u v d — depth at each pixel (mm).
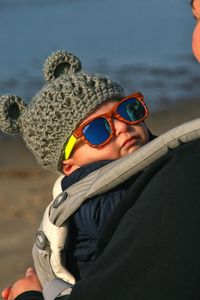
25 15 30078
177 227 2299
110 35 25391
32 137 3162
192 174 2350
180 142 2504
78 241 2859
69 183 2967
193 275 2271
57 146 3088
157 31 25797
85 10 31016
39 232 2928
